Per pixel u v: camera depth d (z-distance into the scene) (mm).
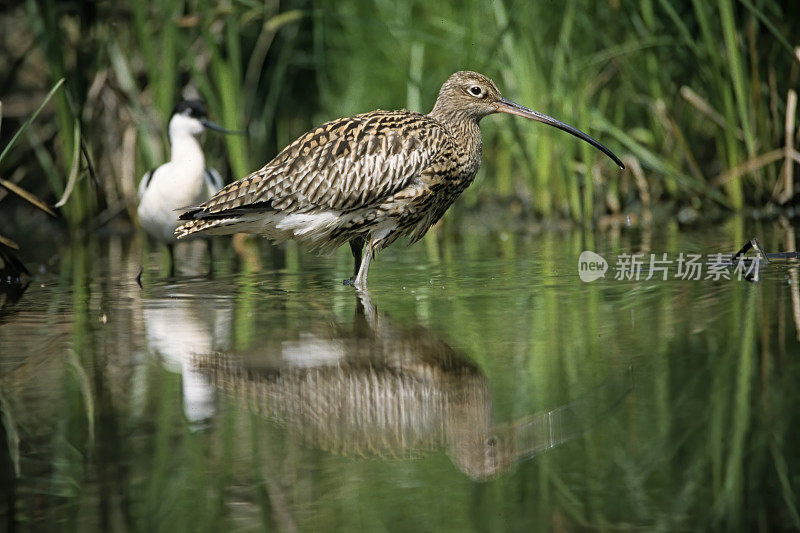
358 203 11305
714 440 6230
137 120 16875
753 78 16375
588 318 9172
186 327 9258
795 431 6297
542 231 16312
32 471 5980
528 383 7348
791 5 16266
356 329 8984
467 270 12188
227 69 16422
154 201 14227
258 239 16719
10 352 8477
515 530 5270
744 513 5434
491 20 18484
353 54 20234
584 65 16562
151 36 18172
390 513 5469
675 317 9039
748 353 7785
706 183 18078
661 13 16984
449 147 11938
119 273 12875
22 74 20203
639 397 6969
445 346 8336
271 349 8375
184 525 5332
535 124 17062
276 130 19750
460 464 6137
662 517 5406
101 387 7469
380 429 6676
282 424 6746
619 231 15672
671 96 17594
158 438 6469
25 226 18859
